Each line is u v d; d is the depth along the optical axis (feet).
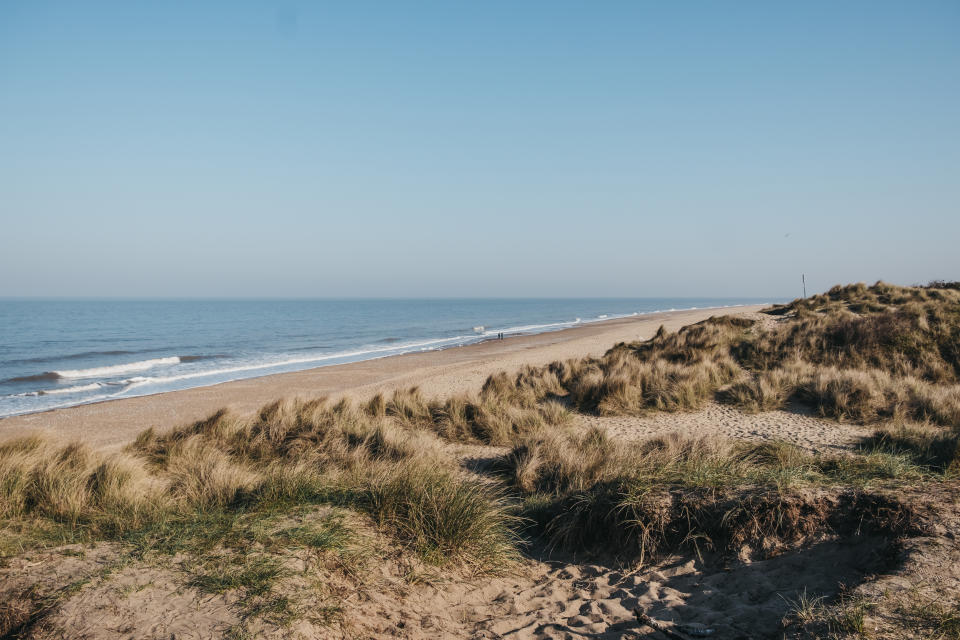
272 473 19.94
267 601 11.59
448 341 169.48
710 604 13.21
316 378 83.05
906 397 38.06
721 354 52.60
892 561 12.87
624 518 17.25
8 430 49.39
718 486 17.61
